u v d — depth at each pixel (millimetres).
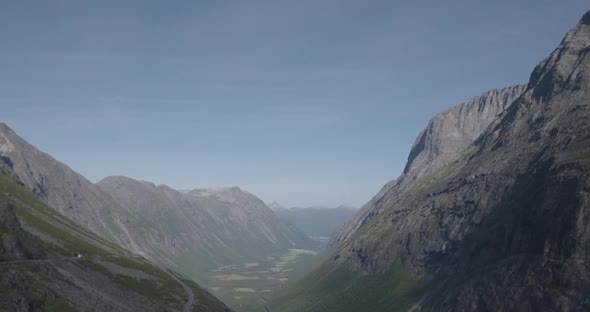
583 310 172250
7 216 168250
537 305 195250
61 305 125750
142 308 169375
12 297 112500
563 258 199250
